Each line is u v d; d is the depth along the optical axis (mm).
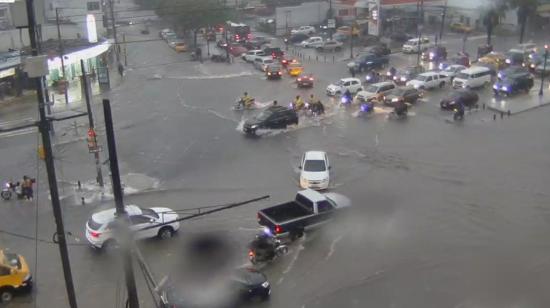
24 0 12188
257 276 19000
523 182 28328
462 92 43000
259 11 102000
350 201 25297
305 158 29359
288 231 22828
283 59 61531
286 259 21578
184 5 72188
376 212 25312
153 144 36375
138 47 79312
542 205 25609
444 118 40406
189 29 74000
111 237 21875
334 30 80688
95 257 21891
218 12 72062
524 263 20812
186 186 29188
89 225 22391
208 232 23797
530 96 45812
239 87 52531
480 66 53219
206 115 43000
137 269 20578
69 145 36531
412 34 76688
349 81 47844
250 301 18594
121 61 68188
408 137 36250
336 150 34125
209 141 36656
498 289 19219
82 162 33281
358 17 83688
